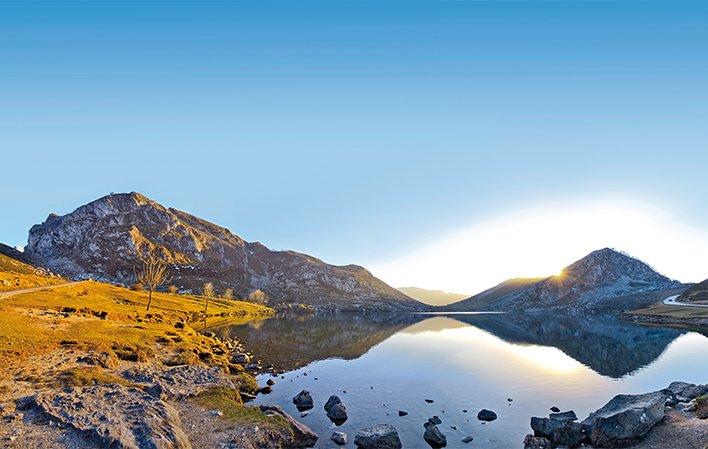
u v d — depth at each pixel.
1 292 97.75
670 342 105.69
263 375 62.25
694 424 31.95
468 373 65.81
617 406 35.59
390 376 63.03
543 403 48.00
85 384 37.88
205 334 106.00
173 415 32.56
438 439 35.47
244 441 30.78
